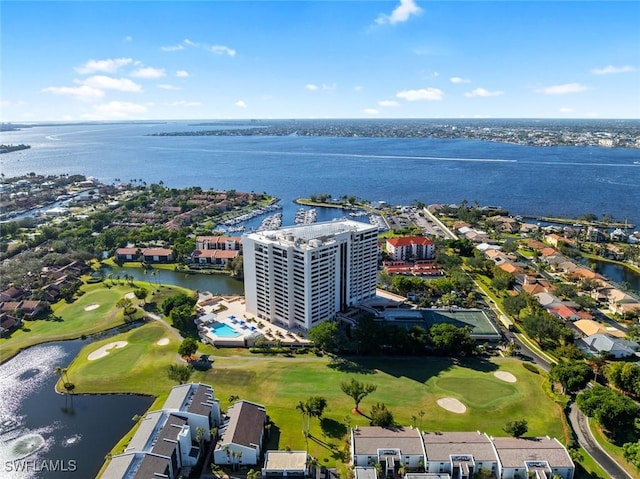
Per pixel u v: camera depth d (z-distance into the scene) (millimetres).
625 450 120688
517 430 126125
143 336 196125
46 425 142250
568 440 129000
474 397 150875
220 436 129250
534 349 185500
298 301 196875
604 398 134625
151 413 133500
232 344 188250
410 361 176250
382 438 123500
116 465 112938
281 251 193125
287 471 116750
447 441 122625
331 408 146000
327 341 175625
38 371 174000
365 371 168250
